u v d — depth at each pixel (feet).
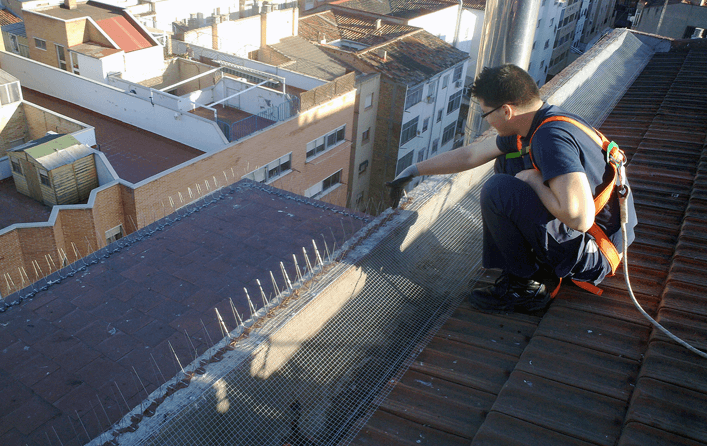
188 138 70.03
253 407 9.17
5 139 66.54
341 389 10.22
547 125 9.28
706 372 9.49
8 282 50.34
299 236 26.12
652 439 8.23
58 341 19.69
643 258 13.30
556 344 10.77
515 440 8.62
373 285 11.85
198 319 20.92
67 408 17.39
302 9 150.82
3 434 16.49
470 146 12.08
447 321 12.12
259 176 74.43
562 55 194.90
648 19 110.01
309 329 10.39
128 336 19.99
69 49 78.54
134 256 24.06
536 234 10.12
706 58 30.86
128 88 75.66
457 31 153.99
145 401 8.27
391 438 9.18
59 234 52.60
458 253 14.47
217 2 128.67
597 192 9.63
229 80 81.20
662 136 20.51
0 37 106.22
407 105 104.22
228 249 24.77
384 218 12.82
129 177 62.49
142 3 115.75
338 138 89.71
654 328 10.66
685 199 15.88
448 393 10.09
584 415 9.09
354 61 103.65
